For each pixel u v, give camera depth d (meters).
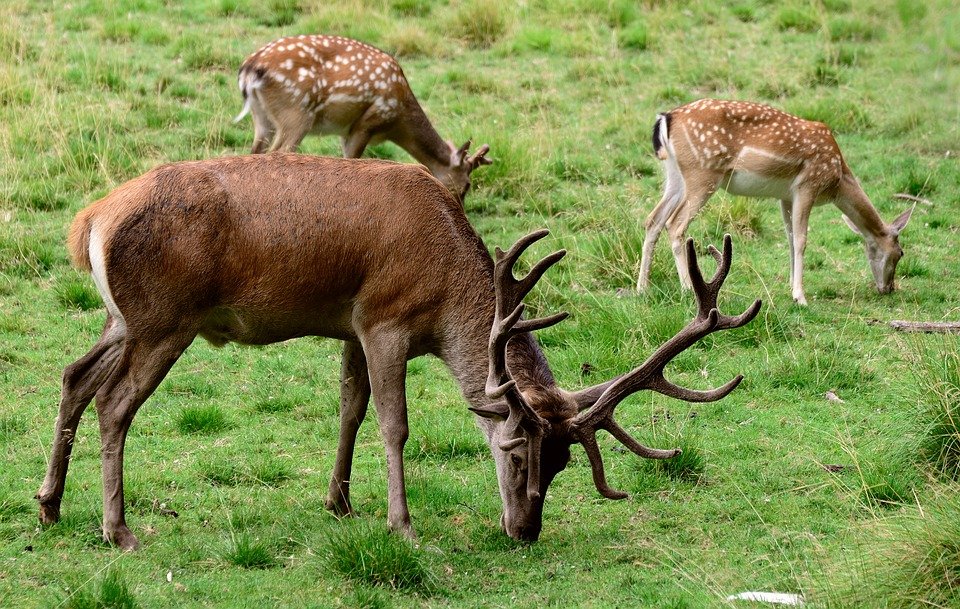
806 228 14.33
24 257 14.17
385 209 8.46
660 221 14.48
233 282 8.28
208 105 19.28
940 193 17.39
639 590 8.02
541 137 18.55
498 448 8.62
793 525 9.09
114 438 8.28
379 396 8.56
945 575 7.34
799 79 21.33
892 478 9.52
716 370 12.19
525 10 24.73
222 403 11.45
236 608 7.60
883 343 12.75
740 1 25.20
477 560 8.46
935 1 22.64
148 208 8.06
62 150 16.88
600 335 12.78
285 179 8.38
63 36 22.28
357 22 23.25
